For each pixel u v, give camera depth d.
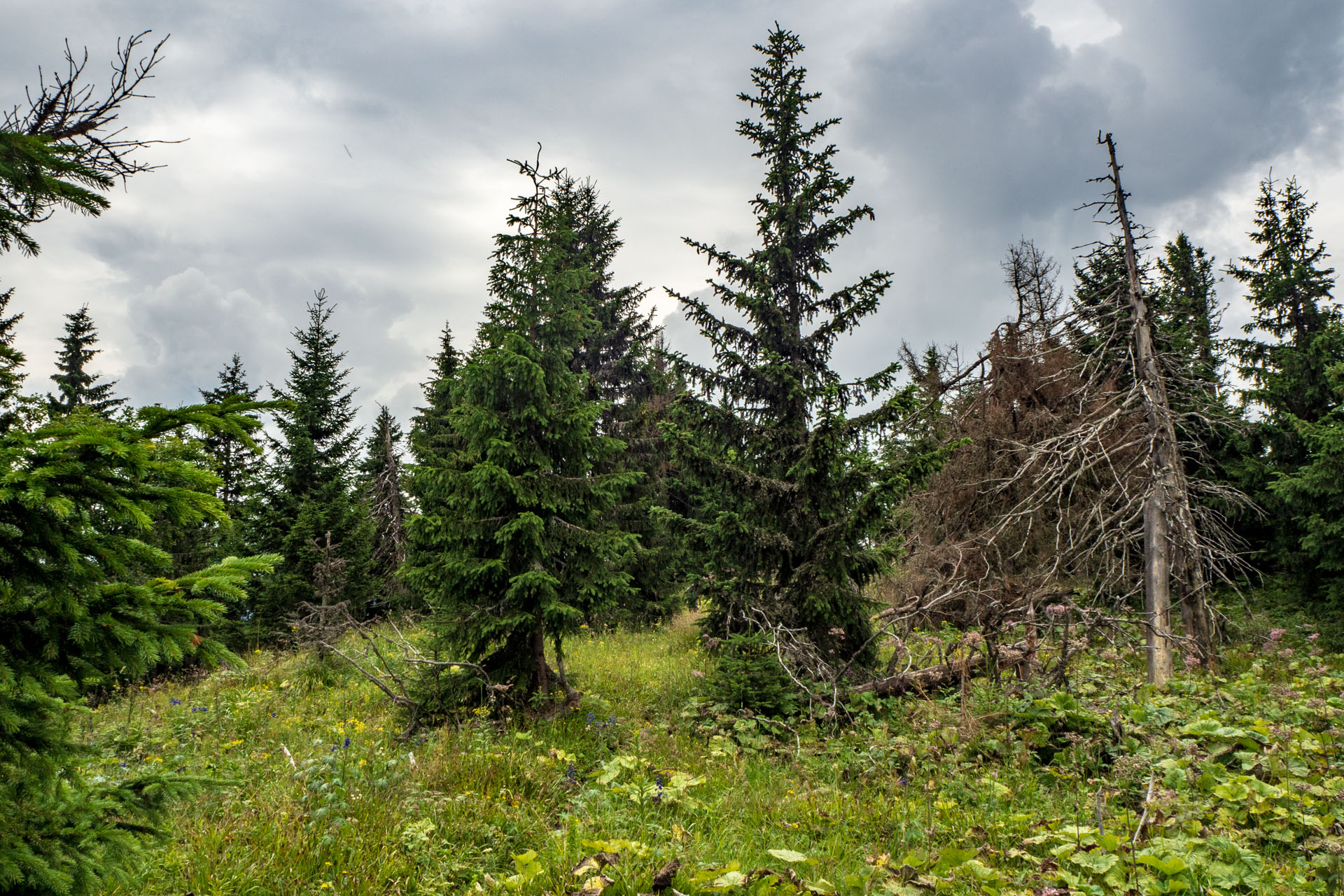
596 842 4.21
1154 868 3.97
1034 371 15.16
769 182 10.45
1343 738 5.84
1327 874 3.92
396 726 8.02
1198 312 22.05
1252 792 4.88
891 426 9.16
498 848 4.69
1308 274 18.38
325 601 13.30
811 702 8.22
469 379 8.63
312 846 4.42
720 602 10.33
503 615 8.23
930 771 6.32
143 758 6.67
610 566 9.12
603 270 21.23
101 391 21.45
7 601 2.37
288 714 8.84
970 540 12.05
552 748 6.56
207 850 4.25
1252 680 9.44
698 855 4.48
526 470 8.73
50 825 2.44
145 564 2.56
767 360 9.77
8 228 2.71
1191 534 10.42
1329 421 13.73
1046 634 9.23
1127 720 6.89
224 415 2.44
